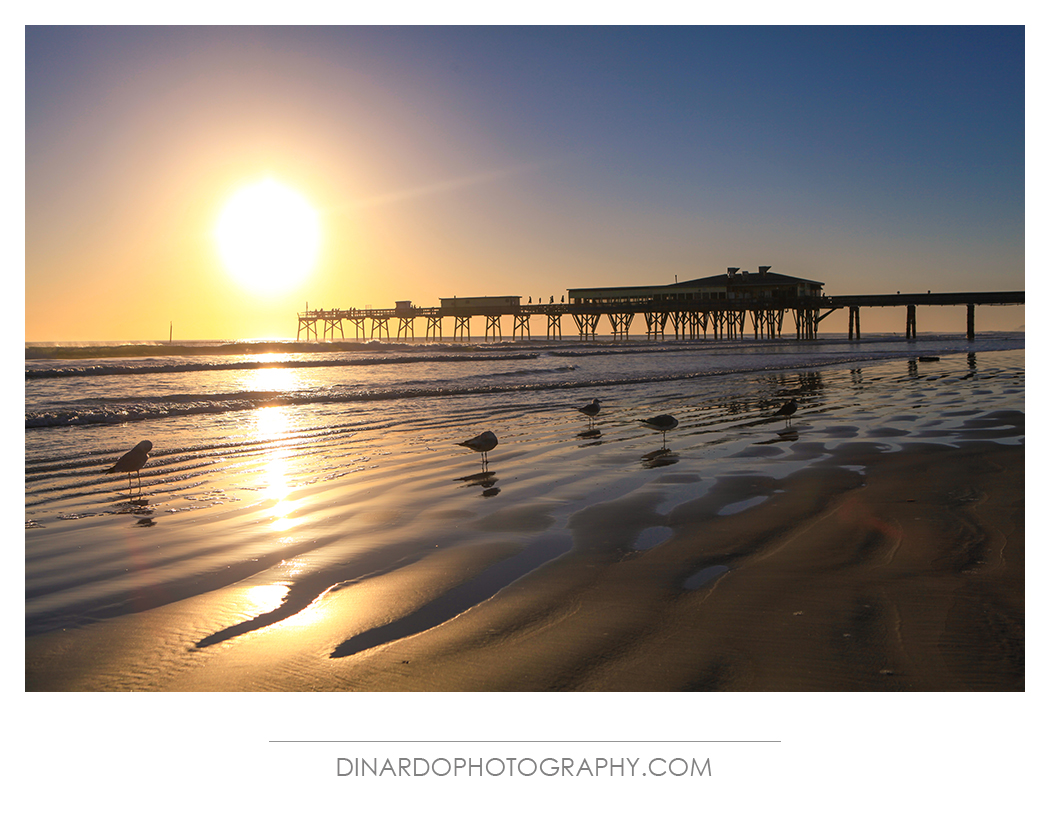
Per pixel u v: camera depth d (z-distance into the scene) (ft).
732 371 125.08
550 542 25.09
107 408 67.92
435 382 104.99
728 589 19.60
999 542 22.74
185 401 76.38
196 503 32.22
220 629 18.04
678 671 15.12
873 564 21.18
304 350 219.61
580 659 15.78
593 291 319.47
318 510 30.71
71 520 29.14
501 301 349.61
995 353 172.14
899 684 14.20
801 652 15.61
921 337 379.35
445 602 19.49
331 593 20.45
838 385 91.09
